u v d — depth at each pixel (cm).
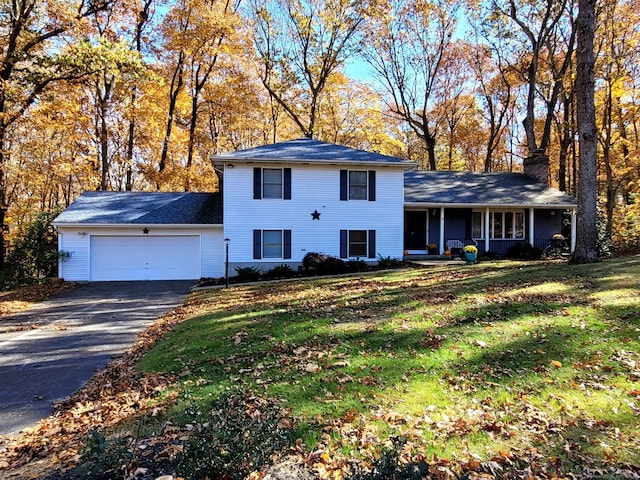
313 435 355
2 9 1566
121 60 1561
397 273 1419
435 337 586
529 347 523
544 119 3142
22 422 439
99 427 405
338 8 2561
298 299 997
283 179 1709
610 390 404
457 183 2173
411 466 238
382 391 435
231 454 276
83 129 2228
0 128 1744
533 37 2314
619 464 292
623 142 2541
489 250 1994
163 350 660
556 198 2028
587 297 723
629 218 2483
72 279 1636
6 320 979
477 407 392
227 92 2570
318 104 2831
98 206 1775
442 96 3200
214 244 1717
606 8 2120
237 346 632
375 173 1777
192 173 2538
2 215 1906
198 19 2275
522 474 287
